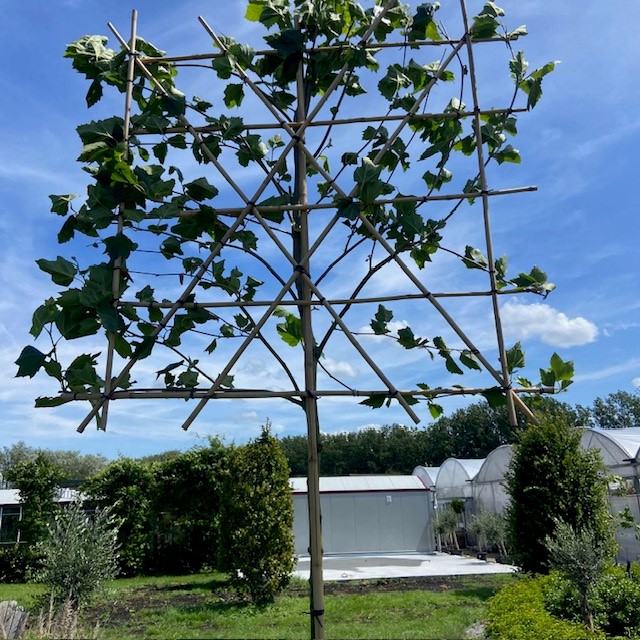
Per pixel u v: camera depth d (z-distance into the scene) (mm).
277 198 2908
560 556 5574
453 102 3102
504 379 2781
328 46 3143
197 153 3090
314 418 2736
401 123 2979
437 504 21703
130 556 13266
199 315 2754
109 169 2637
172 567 13844
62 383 2549
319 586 2619
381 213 3004
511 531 7219
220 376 2637
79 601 6941
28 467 14242
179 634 6777
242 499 9172
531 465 6980
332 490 18297
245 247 2932
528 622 4922
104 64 2947
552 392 2830
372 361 2721
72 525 7391
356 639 5895
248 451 9602
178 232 2914
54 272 2543
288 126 2977
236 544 8922
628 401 44000
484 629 5668
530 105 3090
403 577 11461
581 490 6641
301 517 17656
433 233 3012
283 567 8984
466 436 43000
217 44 3014
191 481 14156
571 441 6973
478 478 17531
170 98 2906
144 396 2570
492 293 2877
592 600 5504
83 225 2791
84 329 2561
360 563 15125
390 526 18234
